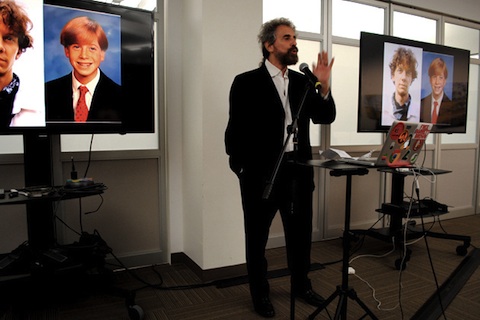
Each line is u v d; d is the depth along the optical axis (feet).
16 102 6.02
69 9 6.39
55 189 6.24
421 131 5.31
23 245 6.62
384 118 9.77
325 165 4.81
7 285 5.95
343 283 5.36
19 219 7.57
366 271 8.60
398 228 10.02
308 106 6.04
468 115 14.11
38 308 6.68
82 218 8.14
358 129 9.37
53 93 6.33
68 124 6.50
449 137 13.65
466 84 11.56
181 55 8.86
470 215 14.38
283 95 6.23
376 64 9.48
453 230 12.24
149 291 7.47
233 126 6.19
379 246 10.53
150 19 7.18
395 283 7.90
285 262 9.10
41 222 6.47
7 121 5.97
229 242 8.18
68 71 6.43
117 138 8.44
